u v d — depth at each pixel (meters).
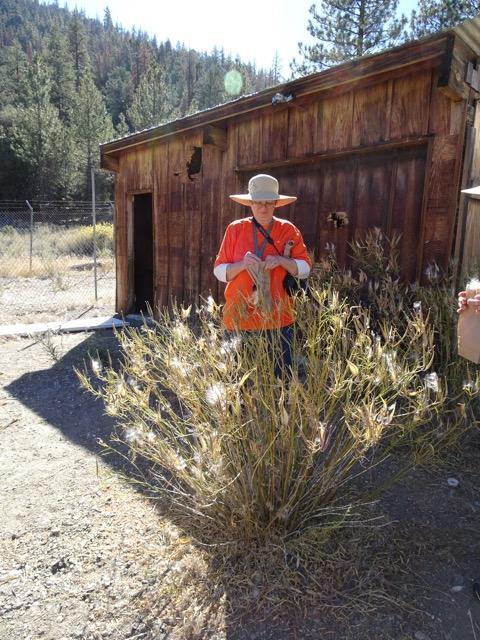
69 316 7.94
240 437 1.93
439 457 2.68
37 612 1.81
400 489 2.48
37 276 13.26
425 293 3.37
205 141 5.28
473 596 1.78
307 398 1.86
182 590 1.88
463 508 2.31
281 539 1.94
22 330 6.58
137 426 2.12
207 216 5.82
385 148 3.96
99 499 2.54
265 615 1.74
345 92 4.12
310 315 2.22
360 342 2.02
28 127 33.47
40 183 33.81
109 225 22.06
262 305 2.16
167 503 2.44
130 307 7.77
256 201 2.58
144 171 6.91
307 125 4.50
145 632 1.71
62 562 2.06
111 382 2.22
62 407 3.90
